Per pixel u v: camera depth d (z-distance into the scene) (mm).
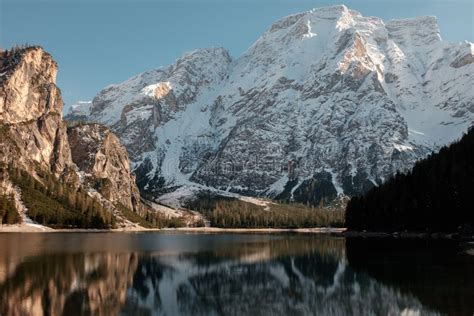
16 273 86188
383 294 69750
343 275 88062
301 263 107250
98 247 150000
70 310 59469
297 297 69062
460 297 66312
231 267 101125
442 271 88562
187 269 97750
